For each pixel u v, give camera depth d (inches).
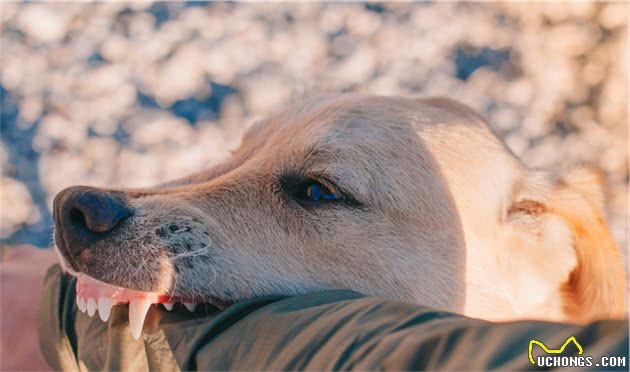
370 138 24.1
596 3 56.5
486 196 24.7
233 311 19.2
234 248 23.1
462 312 24.1
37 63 50.6
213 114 50.1
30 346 26.4
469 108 26.3
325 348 16.5
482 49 55.7
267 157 24.6
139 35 52.6
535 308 24.8
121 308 21.7
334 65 53.1
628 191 49.6
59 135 48.0
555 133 53.1
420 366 15.2
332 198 23.8
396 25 55.7
